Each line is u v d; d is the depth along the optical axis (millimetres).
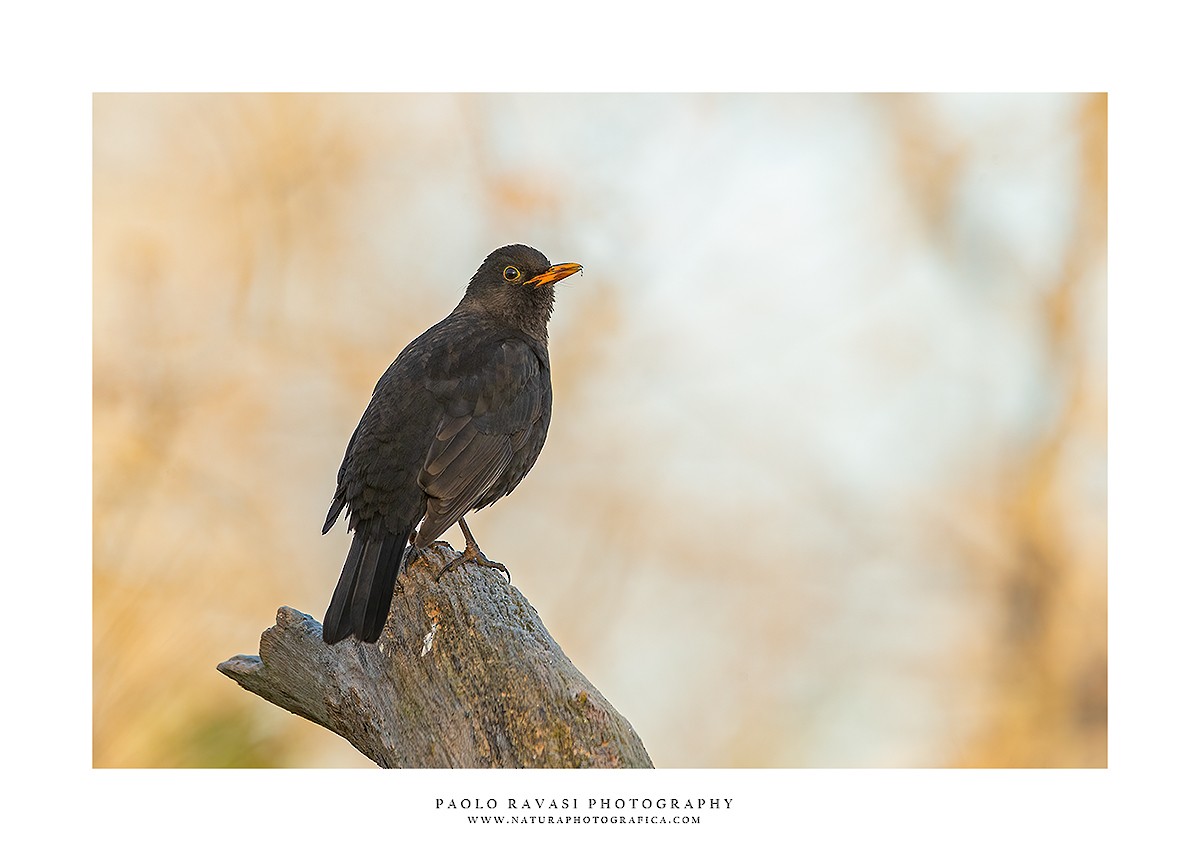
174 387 14781
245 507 14484
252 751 11570
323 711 8617
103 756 11625
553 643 8273
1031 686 14969
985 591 15414
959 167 16594
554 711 7922
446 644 8242
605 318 15875
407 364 10102
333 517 9609
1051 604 15227
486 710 8039
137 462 14406
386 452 9508
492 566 9281
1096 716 14883
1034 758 14641
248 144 15648
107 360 14750
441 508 9383
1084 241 16016
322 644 8562
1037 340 16188
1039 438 15898
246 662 8984
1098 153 15945
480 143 15945
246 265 15492
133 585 13773
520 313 11109
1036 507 15500
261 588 14141
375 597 8508
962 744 14758
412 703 8203
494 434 9922
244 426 14781
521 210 15688
